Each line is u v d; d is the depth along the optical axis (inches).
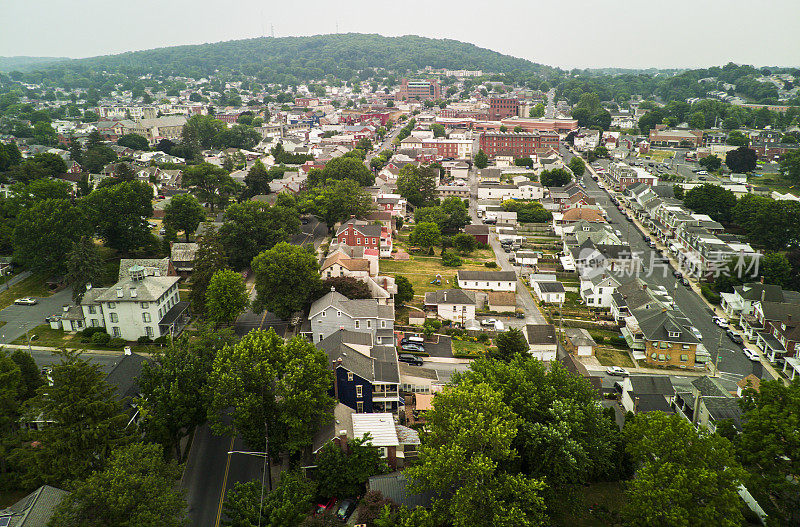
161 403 2728.8
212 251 4601.4
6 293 4891.7
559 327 4736.7
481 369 3036.4
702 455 2282.2
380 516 2325.3
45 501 2119.8
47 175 7672.2
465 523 2159.2
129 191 5561.0
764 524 2437.3
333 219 6865.2
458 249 6673.2
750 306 4881.9
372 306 4180.6
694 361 4215.1
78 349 4003.4
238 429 2775.6
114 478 2048.5
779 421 2396.7
